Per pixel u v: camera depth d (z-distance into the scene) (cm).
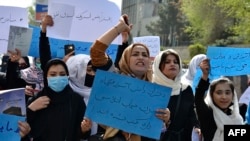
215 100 381
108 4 441
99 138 326
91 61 355
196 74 525
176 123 372
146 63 328
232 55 490
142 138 325
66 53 458
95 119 308
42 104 336
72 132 346
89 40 438
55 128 340
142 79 337
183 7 3884
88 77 387
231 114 385
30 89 433
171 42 4978
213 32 3631
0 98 315
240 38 3183
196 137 425
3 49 438
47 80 349
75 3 432
